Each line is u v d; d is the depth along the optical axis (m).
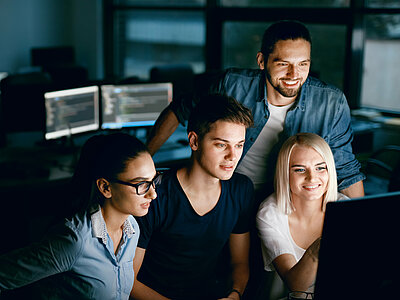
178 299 1.92
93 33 7.44
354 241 1.16
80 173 1.63
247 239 2.00
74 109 4.00
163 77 5.19
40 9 7.33
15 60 7.20
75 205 1.65
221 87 2.29
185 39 6.74
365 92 5.36
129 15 7.29
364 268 1.19
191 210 1.81
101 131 4.22
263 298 1.99
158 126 2.45
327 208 1.15
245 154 2.29
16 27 7.13
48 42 7.51
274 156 2.26
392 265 1.20
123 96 4.20
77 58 7.70
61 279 1.56
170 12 6.81
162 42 7.01
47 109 3.85
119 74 7.64
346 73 5.28
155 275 1.92
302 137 1.87
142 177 1.48
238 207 1.90
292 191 1.91
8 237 3.75
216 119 1.66
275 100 2.17
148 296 1.85
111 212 1.55
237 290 1.89
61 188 3.89
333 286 1.20
